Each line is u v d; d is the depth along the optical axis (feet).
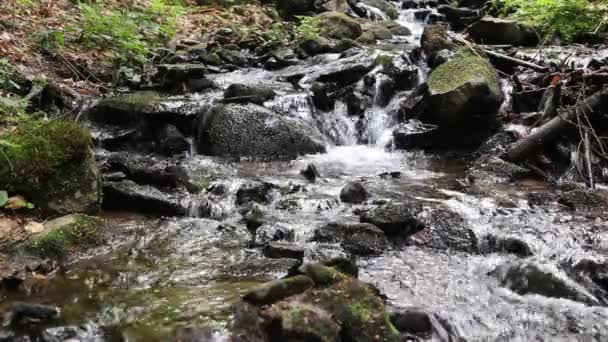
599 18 30.58
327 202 15.97
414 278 12.25
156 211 15.85
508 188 17.83
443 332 10.27
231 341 9.55
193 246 13.74
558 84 20.33
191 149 21.67
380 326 9.46
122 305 10.84
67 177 14.60
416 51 27.71
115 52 25.93
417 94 23.86
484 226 14.37
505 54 27.27
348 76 25.94
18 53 23.36
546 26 31.55
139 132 21.49
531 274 11.96
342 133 24.40
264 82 26.30
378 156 22.04
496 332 10.43
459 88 21.34
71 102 22.26
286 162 20.86
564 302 11.37
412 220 14.32
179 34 33.78
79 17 28.76
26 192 14.05
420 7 46.96
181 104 22.07
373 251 13.39
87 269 12.35
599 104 19.49
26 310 10.21
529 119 21.88
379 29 36.58
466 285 12.00
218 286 11.62
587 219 15.02
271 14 40.70
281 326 9.13
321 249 13.30
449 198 16.69
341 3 42.37
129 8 31.86
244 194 16.57
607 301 11.40
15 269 11.66
